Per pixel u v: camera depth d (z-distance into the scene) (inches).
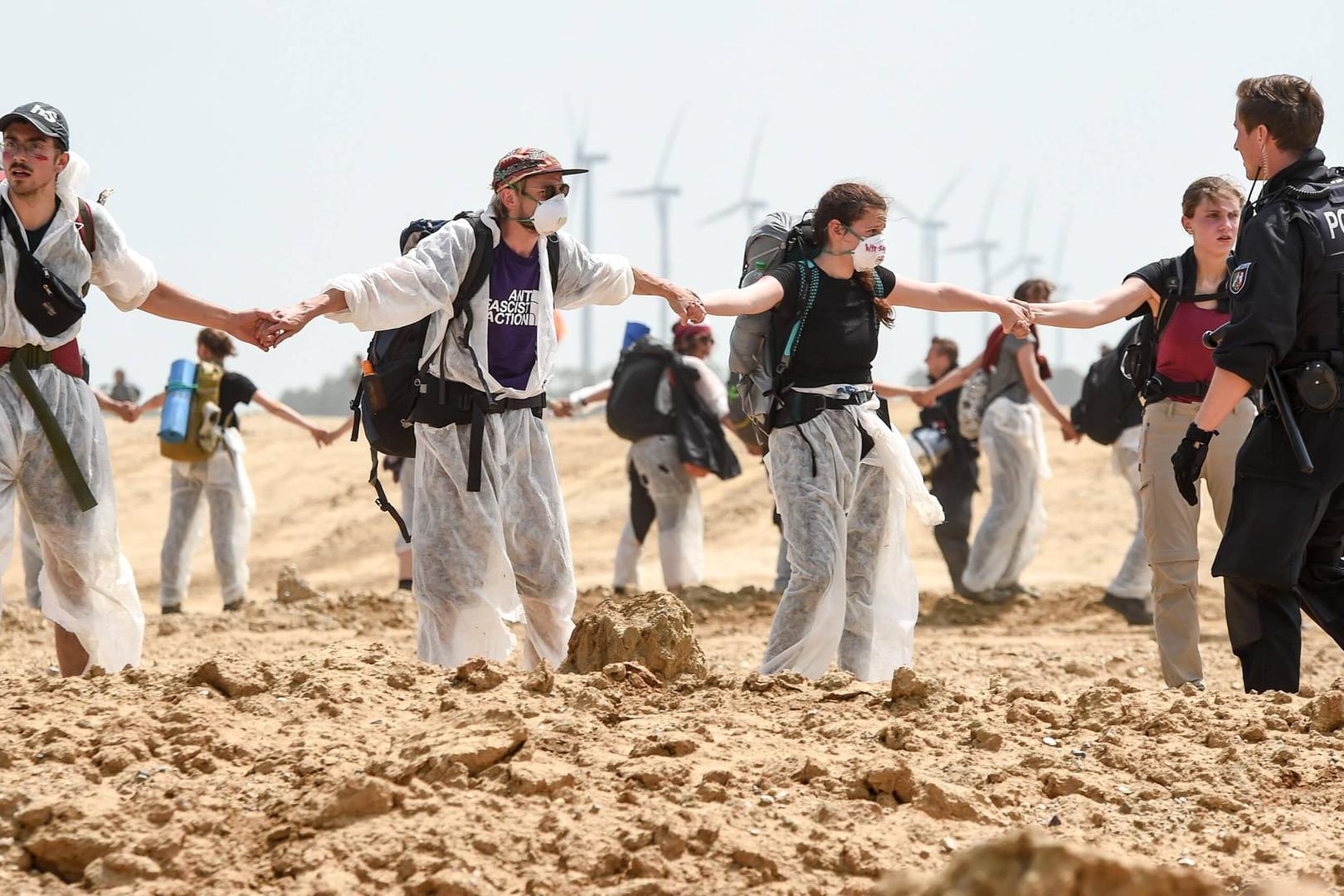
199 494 1107.3
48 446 493.7
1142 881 225.3
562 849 326.6
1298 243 486.0
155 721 393.4
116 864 322.7
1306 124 493.4
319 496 2129.7
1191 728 423.5
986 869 228.8
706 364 1099.3
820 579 548.1
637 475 1106.7
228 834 337.1
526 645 549.3
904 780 358.3
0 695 425.1
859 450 566.6
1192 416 577.3
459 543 518.9
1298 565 494.9
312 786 352.5
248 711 405.4
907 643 587.8
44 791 350.9
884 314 575.5
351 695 415.5
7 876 323.0
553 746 378.9
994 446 1110.4
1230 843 347.6
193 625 995.9
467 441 519.5
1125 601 1077.1
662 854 324.5
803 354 558.9
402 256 529.3
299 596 1082.1
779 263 570.9
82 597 510.3
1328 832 358.0
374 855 323.6
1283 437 494.3
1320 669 837.8
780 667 548.7
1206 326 574.9
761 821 341.1
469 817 337.1
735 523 1910.7
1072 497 1914.4
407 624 1037.8
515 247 519.8
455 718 392.8
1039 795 374.3
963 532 1141.1
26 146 472.7
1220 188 574.9
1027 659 853.2
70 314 482.3
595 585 1414.9
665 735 386.3
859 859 324.2
